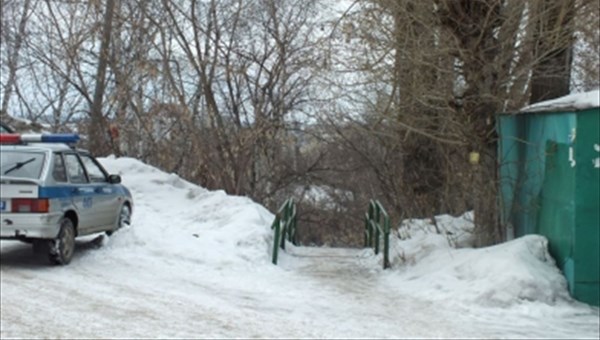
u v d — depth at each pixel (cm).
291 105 2125
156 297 880
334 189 2639
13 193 995
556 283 902
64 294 870
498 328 777
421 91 1141
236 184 2083
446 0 1074
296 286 1012
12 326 713
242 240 1243
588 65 1386
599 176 877
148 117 2083
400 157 1698
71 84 2184
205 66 2044
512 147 1120
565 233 915
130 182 1739
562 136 927
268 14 2075
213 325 753
